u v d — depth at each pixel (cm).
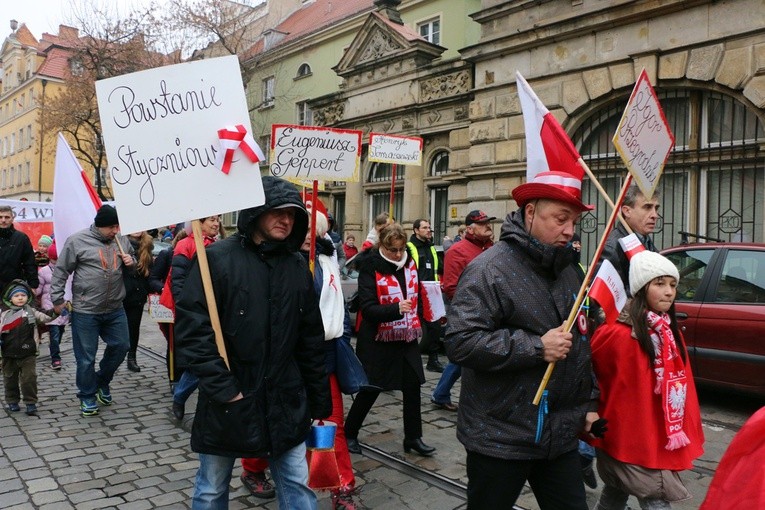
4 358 546
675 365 262
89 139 2850
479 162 1243
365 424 526
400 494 376
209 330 239
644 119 296
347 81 1716
